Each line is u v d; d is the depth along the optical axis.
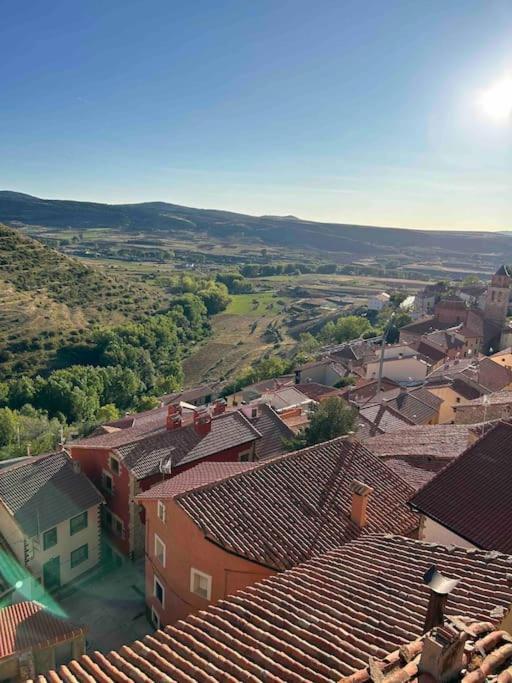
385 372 73.38
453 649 6.99
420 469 28.64
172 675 9.46
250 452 34.06
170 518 20.84
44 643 20.44
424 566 13.78
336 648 9.73
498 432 21.59
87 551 29.73
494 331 99.38
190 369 124.62
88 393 88.12
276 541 18.92
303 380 79.88
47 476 30.16
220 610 11.96
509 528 17.64
